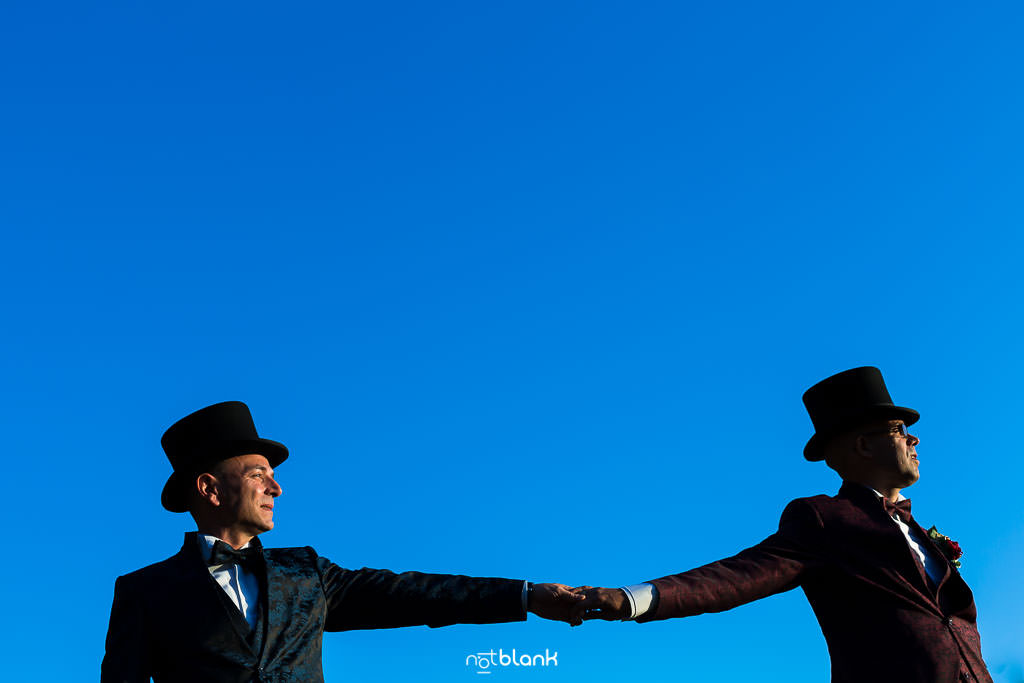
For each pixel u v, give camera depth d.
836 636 7.20
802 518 7.40
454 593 6.85
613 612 6.95
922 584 7.15
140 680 6.19
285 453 7.16
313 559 6.79
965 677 7.02
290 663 6.31
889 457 7.60
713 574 7.12
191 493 6.90
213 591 6.38
